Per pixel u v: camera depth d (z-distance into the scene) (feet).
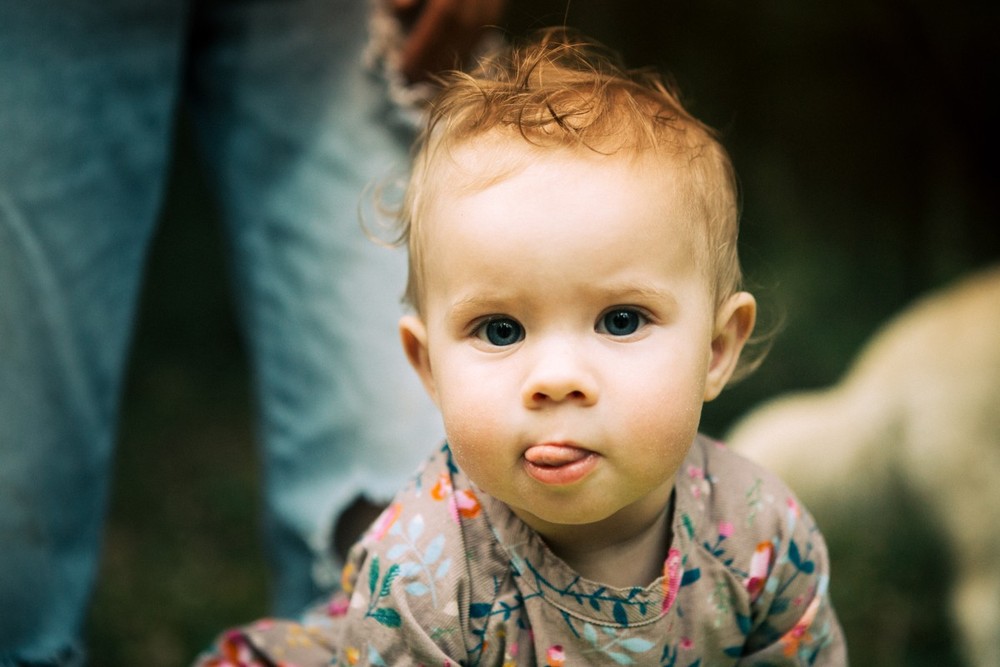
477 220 4.88
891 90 21.35
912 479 11.95
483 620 5.46
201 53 8.00
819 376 17.84
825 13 21.04
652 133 5.18
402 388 7.73
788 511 5.82
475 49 7.84
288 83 7.85
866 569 11.91
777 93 21.38
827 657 6.05
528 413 4.78
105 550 14.51
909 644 11.45
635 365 4.84
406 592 5.41
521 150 4.99
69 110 6.95
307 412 7.86
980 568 11.45
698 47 21.26
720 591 5.65
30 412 6.89
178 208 21.65
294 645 6.29
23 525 6.90
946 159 20.95
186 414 18.67
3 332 6.78
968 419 11.63
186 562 14.24
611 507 4.87
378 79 7.75
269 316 8.00
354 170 7.79
